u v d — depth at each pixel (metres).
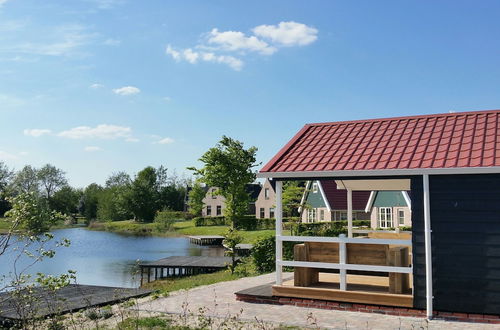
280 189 11.19
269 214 65.44
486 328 8.50
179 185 109.88
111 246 46.91
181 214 83.81
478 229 9.09
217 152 26.33
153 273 28.28
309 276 11.06
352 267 10.22
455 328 8.55
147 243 50.78
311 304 10.58
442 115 11.89
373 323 9.02
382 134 11.70
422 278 9.50
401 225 35.50
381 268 9.92
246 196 26.98
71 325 9.42
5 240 8.41
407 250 10.52
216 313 10.12
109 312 10.38
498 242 8.93
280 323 9.11
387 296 9.83
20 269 27.17
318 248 10.84
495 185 9.04
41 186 95.50
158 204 91.75
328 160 10.86
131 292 14.08
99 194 97.75
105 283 23.72
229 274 20.88
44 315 9.53
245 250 34.22
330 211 42.62
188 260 27.30
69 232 69.69
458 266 9.20
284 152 11.80
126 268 30.33
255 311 10.27
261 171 11.02
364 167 10.08
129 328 8.94
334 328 8.68
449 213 9.34
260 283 14.21
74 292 14.62
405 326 8.77
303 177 10.64
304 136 12.73
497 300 8.88
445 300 9.25
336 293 10.36
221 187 27.00
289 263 10.88
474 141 10.11
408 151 10.40
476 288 9.04
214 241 50.25
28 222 8.43
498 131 10.27
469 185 9.23
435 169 9.27
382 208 36.75
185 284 18.64
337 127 12.87
